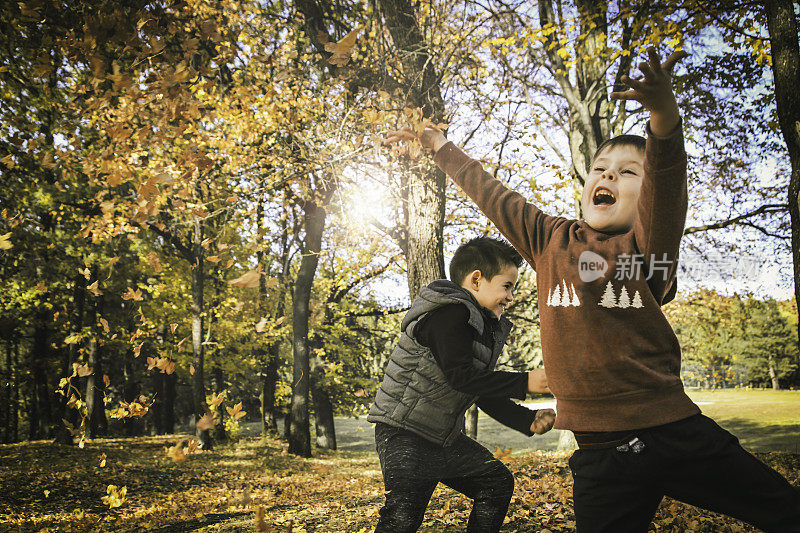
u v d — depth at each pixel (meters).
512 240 1.58
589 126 10.74
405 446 1.94
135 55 3.18
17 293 14.96
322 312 19.38
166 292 18.31
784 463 6.71
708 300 13.62
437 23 9.75
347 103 9.57
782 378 42.03
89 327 15.62
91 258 14.32
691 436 1.16
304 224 15.79
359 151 8.88
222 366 20.16
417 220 9.06
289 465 13.70
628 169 1.36
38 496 8.12
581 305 1.30
